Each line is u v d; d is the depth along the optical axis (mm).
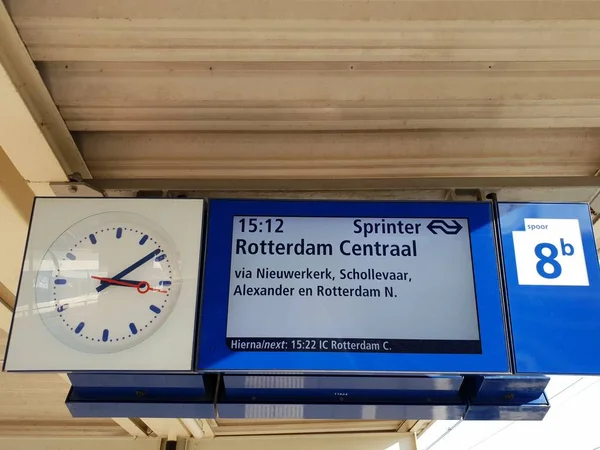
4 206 3287
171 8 2262
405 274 2492
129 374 2336
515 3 2258
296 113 2748
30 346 2314
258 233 2568
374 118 2789
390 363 2309
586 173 3137
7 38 2297
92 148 2936
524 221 2625
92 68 2539
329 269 2494
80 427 6668
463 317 2416
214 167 3039
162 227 2555
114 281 2441
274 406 2482
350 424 6676
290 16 2273
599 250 3617
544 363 2340
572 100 2693
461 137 2949
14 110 2494
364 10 2271
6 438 6723
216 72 2572
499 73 2602
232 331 2365
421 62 2553
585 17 2281
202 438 6688
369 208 2633
